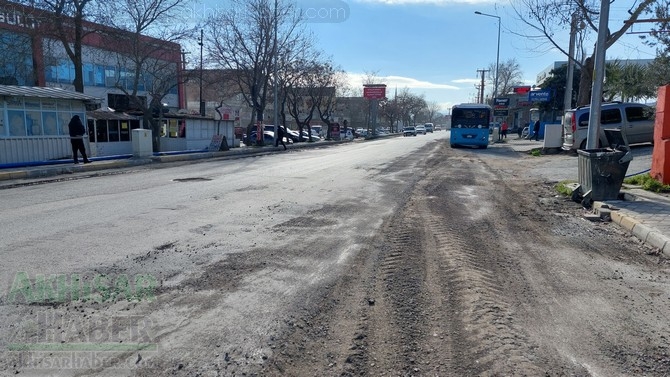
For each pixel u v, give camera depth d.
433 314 3.86
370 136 60.84
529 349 3.30
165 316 3.77
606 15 10.54
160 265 5.03
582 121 18.12
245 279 4.64
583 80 19.16
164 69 29.36
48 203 8.83
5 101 15.96
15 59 24.23
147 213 7.84
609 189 8.73
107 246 5.74
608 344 3.40
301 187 11.11
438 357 3.19
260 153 26.81
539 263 5.30
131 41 23.69
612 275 4.94
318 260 5.28
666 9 13.90
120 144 24.80
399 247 5.80
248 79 31.89
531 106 50.94
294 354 3.22
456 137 29.23
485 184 12.00
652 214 7.31
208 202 8.95
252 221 7.27
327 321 3.73
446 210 8.31
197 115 31.05
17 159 16.34
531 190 11.00
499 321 3.71
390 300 4.14
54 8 20.92
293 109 42.97
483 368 3.04
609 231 6.96
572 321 3.78
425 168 16.08
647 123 17.53
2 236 6.21
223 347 3.29
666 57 14.54
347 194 10.05
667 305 4.14
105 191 10.48
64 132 18.22
